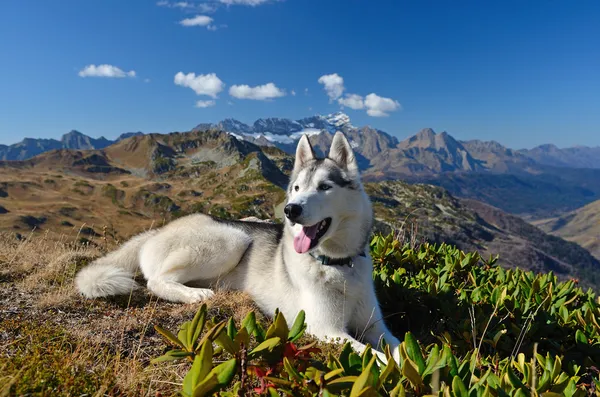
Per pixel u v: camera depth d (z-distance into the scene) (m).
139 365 0.70
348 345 0.59
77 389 0.60
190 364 0.73
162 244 1.28
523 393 0.52
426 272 1.42
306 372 0.50
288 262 1.11
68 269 1.29
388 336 1.01
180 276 1.25
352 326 1.09
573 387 0.58
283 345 0.54
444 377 0.56
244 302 1.16
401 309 1.19
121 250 1.38
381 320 1.06
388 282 1.25
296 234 1.04
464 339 0.96
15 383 0.57
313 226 1.02
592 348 0.91
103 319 0.93
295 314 1.11
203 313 0.57
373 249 1.51
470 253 1.49
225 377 0.46
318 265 1.03
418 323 1.17
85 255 1.48
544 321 1.01
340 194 1.04
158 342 0.84
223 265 1.29
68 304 0.99
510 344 0.92
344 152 1.13
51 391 0.58
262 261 1.26
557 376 0.63
